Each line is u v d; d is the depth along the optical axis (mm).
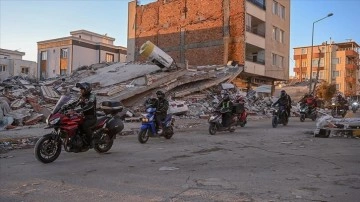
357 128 11891
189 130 14289
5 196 5113
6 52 73062
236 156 8109
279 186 5457
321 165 7039
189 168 6828
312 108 19688
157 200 4828
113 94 19219
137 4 44406
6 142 9930
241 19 33656
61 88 22516
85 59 62250
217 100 22719
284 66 41062
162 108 10820
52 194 5195
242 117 15383
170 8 40375
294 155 8219
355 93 80938
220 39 35125
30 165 7277
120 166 7098
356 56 81875
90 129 8055
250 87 36562
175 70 25859
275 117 15664
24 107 15547
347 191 5188
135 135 12539
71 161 7672
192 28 37906
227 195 5008
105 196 5059
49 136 7516
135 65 31234
